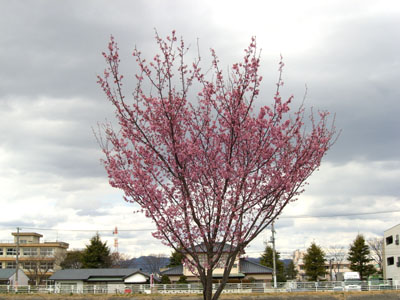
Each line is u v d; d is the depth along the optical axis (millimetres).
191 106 10758
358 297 39469
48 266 78188
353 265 59938
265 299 38781
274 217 10531
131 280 52531
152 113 10453
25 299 41906
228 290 41594
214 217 10352
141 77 10461
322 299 39250
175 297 38906
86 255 65250
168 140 10492
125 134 10602
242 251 11062
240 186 10102
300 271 104750
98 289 44438
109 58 10430
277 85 10461
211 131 10609
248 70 10406
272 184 10156
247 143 10367
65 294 42031
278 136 10336
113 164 10570
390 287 42469
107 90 10461
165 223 10359
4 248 83875
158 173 10695
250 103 10406
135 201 10547
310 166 10508
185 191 10375
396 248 56062
